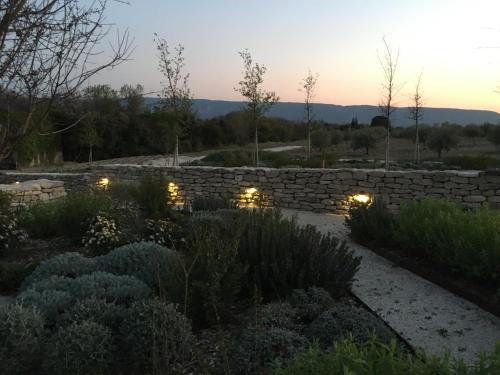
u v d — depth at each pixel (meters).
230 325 4.09
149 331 3.19
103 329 3.26
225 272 4.14
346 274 4.82
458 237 5.37
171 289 4.11
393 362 1.86
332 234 8.13
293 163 19.11
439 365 1.87
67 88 2.25
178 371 3.14
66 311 3.62
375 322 3.56
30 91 2.16
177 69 16.41
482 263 4.77
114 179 12.88
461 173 9.48
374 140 29.94
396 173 9.91
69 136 28.02
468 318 4.29
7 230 6.65
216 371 3.15
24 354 3.13
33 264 5.68
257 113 16.56
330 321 3.53
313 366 1.98
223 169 11.47
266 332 3.31
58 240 7.28
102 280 4.28
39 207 8.07
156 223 6.69
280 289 4.62
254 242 4.92
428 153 28.53
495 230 5.13
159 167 12.27
